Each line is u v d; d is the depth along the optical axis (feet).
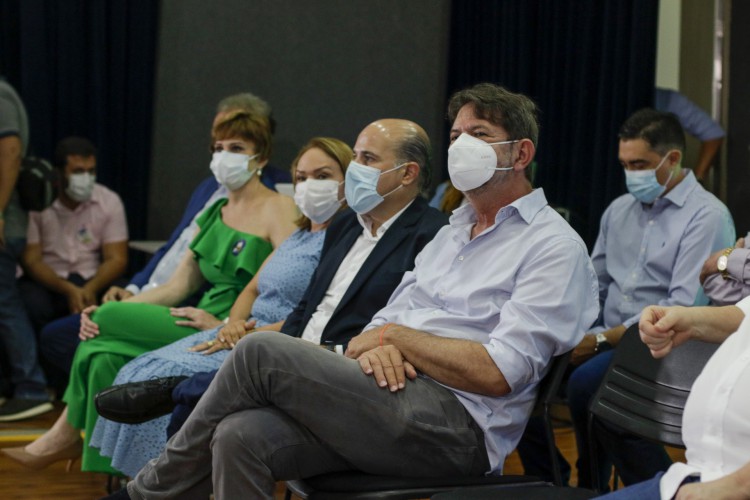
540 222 9.24
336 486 8.56
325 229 12.81
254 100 16.83
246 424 8.45
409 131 11.09
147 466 9.30
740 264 9.36
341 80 23.88
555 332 8.77
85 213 20.21
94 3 21.57
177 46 22.90
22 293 19.48
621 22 19.16
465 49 23.35
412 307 9.91
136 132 22.34
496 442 8.94
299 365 8.48
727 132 19.34
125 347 13.34
